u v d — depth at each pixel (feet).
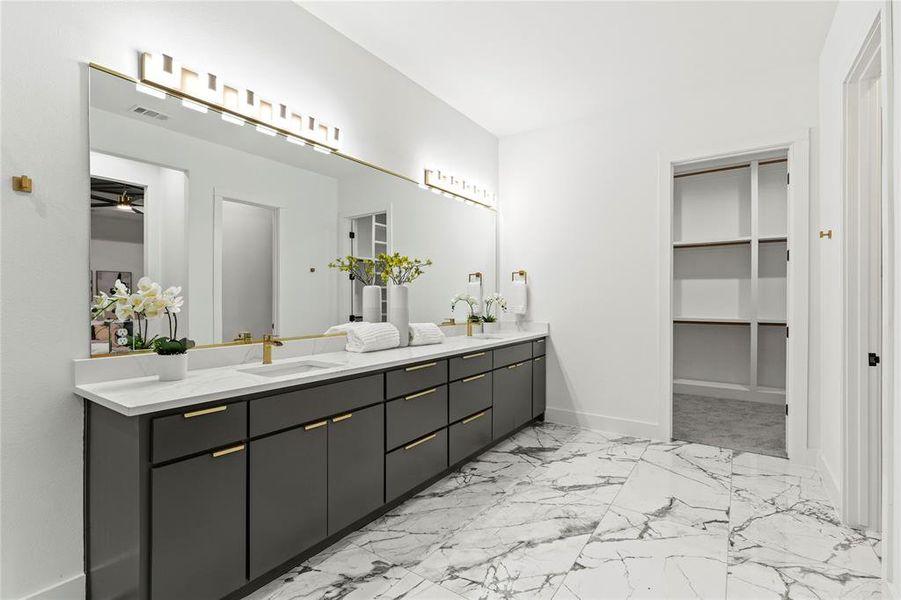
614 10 8.17
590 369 12.61
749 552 6.41
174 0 6.38
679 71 10.36
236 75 7.16
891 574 4.94
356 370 6.79
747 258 16.12
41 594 5.06
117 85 5.78
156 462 4.54
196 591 4.85
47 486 5.14
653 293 11.67
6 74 4.87
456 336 12.24
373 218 9.68
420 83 10.99
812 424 9.75
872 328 6.98
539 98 11.73
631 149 12.01
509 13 8.30
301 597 5.49
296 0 8.02
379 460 7.32
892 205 4.99
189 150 6.57
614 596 5.47
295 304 8.09
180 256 6.47
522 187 13.87
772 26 8.62
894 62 5.01
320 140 8.40
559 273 13.15
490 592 5.57
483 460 10.18
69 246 5.35
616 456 10.38
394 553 6.46
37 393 5.08
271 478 5.65
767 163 15.47
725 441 11.41
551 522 7.32
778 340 15.78
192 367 6.60
